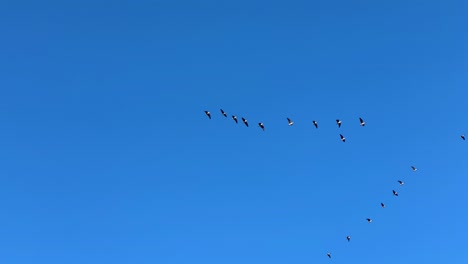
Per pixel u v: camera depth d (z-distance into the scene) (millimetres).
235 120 105500
